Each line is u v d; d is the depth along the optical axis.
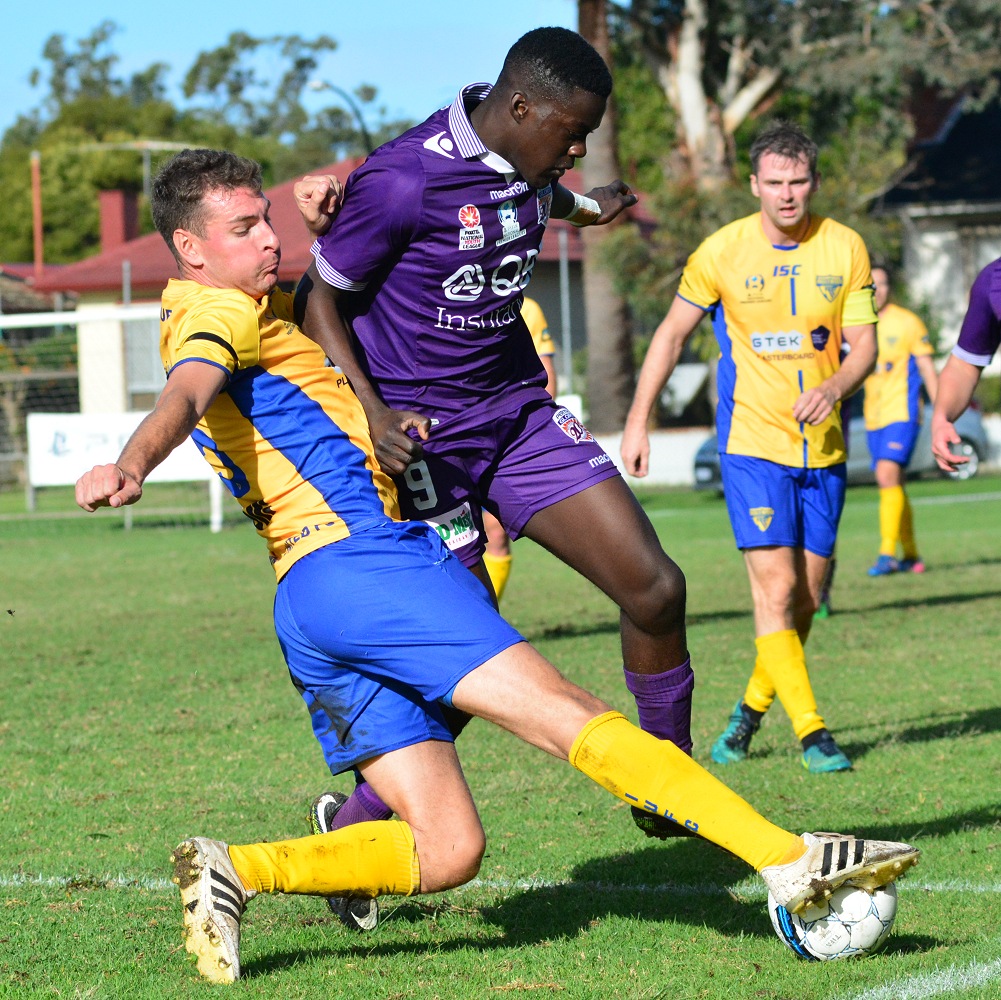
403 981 7.09
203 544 37.03
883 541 26.25
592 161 51.38
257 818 10.66
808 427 12.24
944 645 18.22
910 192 66.69
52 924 8.21
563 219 9.37
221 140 148.12
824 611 21.11
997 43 57.12
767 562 12.20
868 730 13.41
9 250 131.50
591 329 54.00
